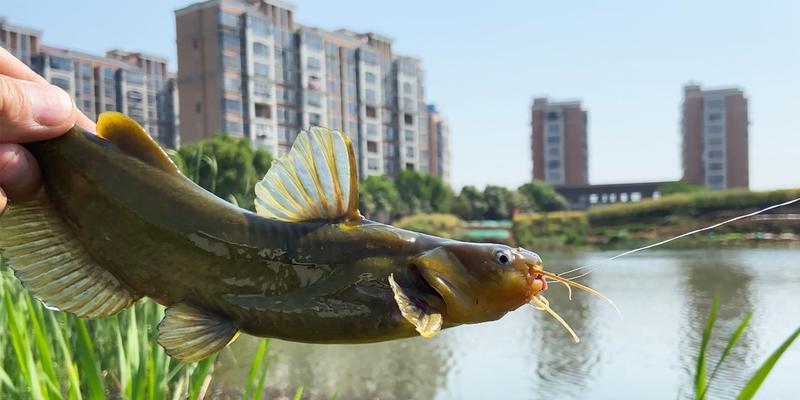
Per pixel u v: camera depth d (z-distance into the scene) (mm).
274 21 89000
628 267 34188
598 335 14812
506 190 99375
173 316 1615
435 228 81750
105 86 92250
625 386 10477
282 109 88625
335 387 9422
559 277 1883
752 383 2570
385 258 1637
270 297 1615
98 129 1716
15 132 1608
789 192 54688
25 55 83188
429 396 9562
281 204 1702
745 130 130625
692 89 134250
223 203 1687
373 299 1606
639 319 17047
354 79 103188
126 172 1683
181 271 1640
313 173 1690
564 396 9922
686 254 44781
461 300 1631
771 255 41219
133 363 3725
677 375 11180
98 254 1680
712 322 2771
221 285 1629
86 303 1671
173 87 101562
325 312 1604
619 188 134500
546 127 143875
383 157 109125
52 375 3188
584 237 67062
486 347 13328
